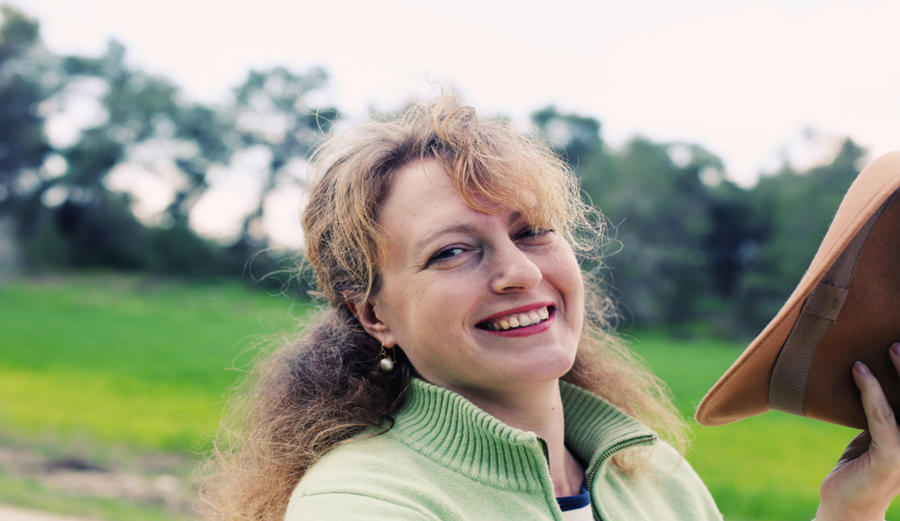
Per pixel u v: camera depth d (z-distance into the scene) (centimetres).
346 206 157
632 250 5612
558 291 156
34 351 2405
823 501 150
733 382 143
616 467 179
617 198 5700
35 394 1535
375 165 154
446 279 146
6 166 6053
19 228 6000
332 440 160
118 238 6206
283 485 161
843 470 147
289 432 166
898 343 135
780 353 141
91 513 680
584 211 187
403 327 157
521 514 142
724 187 6034
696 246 6091
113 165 6425
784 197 5719
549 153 179
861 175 126
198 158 6744
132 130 6425
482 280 145
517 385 149
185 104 6825
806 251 5466
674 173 6162
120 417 1266
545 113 6944
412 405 161
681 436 212
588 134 6950
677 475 190
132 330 3403
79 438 1048
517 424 158
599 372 202
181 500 752
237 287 6053
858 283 134
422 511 132
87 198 6194
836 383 142
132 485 817
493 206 147
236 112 6800
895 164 121
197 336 3331
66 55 6375
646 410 210
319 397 167
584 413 176
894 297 133
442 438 150
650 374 216
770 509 877
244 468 174
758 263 5788
